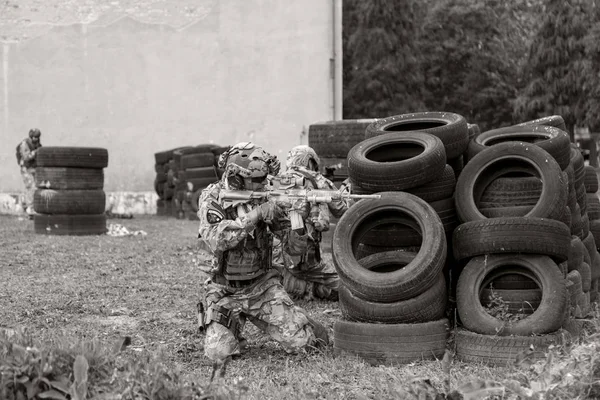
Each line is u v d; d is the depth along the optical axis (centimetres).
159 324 900
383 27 4500
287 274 1028
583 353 569
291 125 2794
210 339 725
